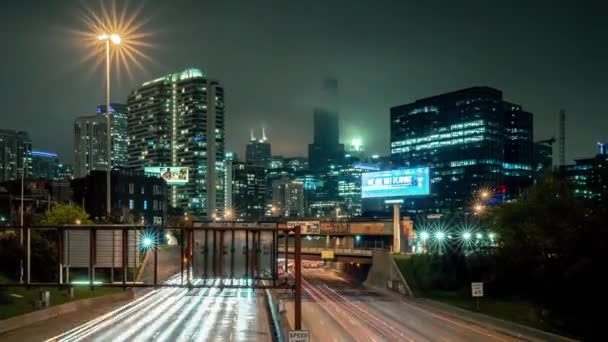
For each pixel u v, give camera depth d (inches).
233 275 1008.2
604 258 2021.4
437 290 3159.5
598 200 2345.0
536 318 2190.0
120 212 4918.8
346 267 5078.7
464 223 3540.8
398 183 4751.5
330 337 1817.2
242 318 2309.3
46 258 2655.0
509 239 2802.7
